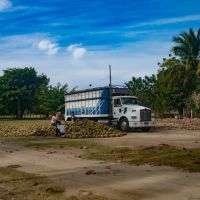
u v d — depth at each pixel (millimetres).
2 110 98125
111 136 29203
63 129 29812
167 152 18453
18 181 12359
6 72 99562
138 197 10094
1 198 10211
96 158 17234
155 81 63375
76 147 21859
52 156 18266
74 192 10758
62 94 88375
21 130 32719
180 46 58969
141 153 18391
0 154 19516
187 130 35469
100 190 10930
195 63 57875
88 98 38906
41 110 96438
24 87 97938
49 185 11664
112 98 36375
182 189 10836
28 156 18484
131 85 68250
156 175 12883
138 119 34156
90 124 31469
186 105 56344
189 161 15461
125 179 12352
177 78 57750
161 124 42781
